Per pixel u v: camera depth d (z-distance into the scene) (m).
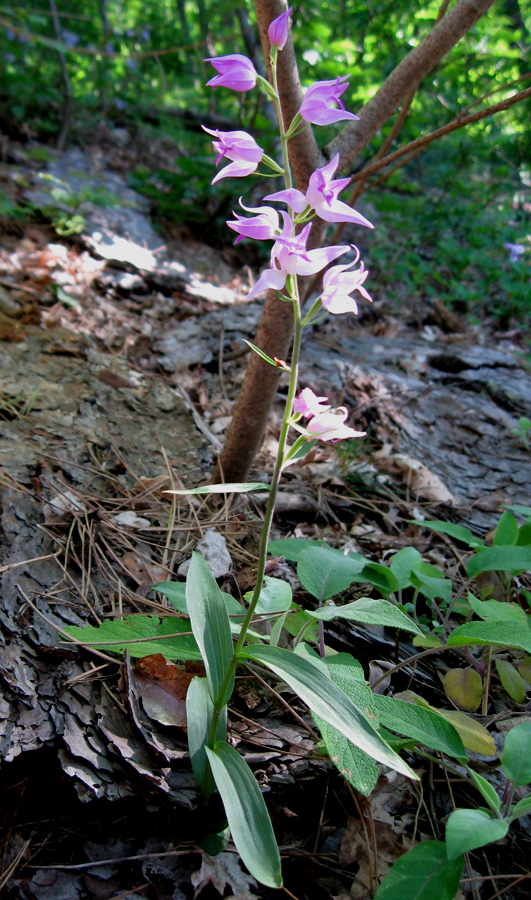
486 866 0.42
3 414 0.71
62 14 1.34
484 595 0.63
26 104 1.72
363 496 0.78
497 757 0.47
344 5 1.76
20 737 0.43
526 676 0.53
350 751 0.37
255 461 0.79
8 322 0.88
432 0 1.59
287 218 0.33
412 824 0.44
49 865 0.41
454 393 1.05
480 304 1.63
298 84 0.53
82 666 0.48
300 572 0.52
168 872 0.41
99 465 0.69
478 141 1.77
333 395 0.95
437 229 1.77
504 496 0.83
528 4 1.82
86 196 1.32
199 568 0.41
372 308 1.42
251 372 0.63
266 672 0.49
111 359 0.90
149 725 0.45
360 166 1.69
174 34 2.02
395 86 0.58
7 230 1.22
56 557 0.55
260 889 0.40
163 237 1.50
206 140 1.84
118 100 1.93
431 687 0.53
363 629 0.57
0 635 0.47
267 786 0.44
